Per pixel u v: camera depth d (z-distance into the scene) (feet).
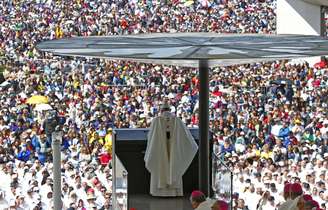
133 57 189.47
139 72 626.64
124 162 227.81
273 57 188.85
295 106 505.25
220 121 459.32
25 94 561.84
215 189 220.02
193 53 194.18
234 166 369.71
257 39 224.12
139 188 228.22
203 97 219.00
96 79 603.26
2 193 360.07
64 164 390.83
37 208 340.59
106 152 406.21
